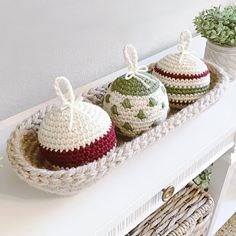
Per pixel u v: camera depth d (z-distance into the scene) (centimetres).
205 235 126
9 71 84
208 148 85
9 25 79
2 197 70
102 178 74
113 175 76
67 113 67
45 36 86
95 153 66
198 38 121
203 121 90
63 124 66
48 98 96
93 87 94
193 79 83
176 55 86
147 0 103
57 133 66
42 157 72
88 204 71
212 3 125
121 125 76
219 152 98
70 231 66
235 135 99
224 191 116
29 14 81
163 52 115
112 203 71
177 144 83
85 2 89
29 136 74
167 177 77
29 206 69
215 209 119
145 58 114
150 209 86
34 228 66
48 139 67
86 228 67
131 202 72
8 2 76
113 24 99
